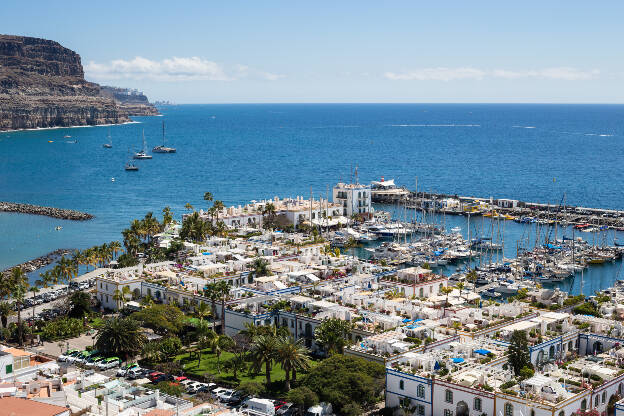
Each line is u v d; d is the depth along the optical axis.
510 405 123.94
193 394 147.62
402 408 137.75
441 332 164.62
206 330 172.50
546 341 157.50
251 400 139.62
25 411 102.69
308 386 143.25
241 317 186.38
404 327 164.88
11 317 199.62
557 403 120.94
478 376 133.12
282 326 185.88
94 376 141.38
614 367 141.25
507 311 181.50
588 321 173.75
